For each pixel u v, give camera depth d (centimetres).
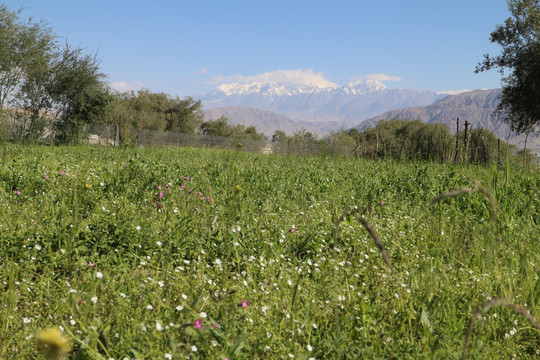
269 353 286
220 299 332
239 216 574
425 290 382
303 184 948
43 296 351
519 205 743
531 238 561
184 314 307
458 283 418
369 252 502
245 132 10194
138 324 282
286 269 436
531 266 443
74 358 250
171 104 8006
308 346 281
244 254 473
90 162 1105
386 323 341
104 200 626
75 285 356
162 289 357
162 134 3278
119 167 1005
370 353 287
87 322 289
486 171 1151
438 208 705
